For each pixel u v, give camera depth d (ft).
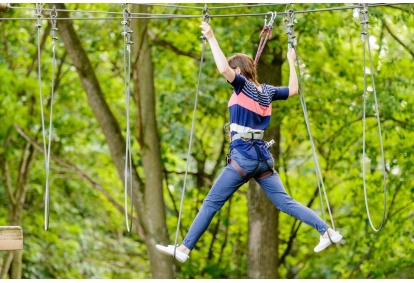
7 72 53.78
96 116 53.11
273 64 52.08
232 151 24.80
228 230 70.59
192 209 68.13
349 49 59.82
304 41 55.01
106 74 63.36
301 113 56.34
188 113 59.62
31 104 61.31
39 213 71.05
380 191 59.72
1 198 71.26
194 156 64.34
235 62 25.40
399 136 56.65
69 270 73.87
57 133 63.82
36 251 68.90
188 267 64.23
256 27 51.06
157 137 53.57
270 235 53.88
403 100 56.95
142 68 53.01
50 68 62.39
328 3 53.21
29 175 69.77
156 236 52.75
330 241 24.67
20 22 61.72
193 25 56.65
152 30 59.11
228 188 24.77
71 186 74.49
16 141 65.36
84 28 59.98
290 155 68.74
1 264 65.98
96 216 77.71
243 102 24.62
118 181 73.92
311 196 66.39
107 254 78.43
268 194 25.31
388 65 56.80
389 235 60.23
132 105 67.41
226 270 66.39
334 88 56.49
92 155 72.64
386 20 56.39
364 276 64.18
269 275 53.62
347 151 62.39
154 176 53.06
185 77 58.85
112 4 59.98
